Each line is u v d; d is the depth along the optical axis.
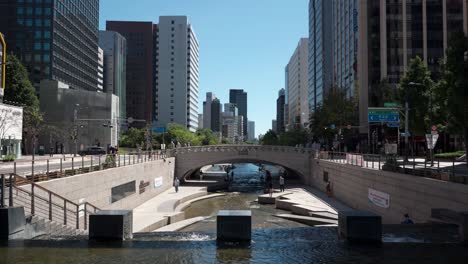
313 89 159.50
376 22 83.19
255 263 12.20
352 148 90.12
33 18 102.62
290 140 122.31
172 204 42.28
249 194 58.91
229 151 68.38
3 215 14.76
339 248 13.88
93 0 136.00
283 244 14.48
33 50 101.88
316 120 92.00
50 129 84.94
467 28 64.25
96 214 15.01
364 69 83.06
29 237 15.69
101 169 31.73
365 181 34.50
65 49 111.19
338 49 112.25
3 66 48.03
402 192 26.17
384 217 29.56
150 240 15.06
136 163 41.66
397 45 82.19
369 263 12.15
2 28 101.75
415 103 48.66
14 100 69.00
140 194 42.53
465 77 30.78
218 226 14.88
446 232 16.36
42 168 30.17
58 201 22.69
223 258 12.72
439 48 81.31
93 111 90.12
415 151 72.00
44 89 88.00
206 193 57.19
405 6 82.38
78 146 87.62
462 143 67.75
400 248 13.83
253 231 17.30
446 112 38.75
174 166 65.38
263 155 68.38
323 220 33.62
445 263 12.09
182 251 13.44
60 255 12.86
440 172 21.84
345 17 102.75
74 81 117.94
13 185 16.77
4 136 46.62
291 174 81.25
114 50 179.00
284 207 44.03
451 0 81.69
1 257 12.59
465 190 18.38
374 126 80.25
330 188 48.78
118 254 13.06
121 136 122.88
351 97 93.19
